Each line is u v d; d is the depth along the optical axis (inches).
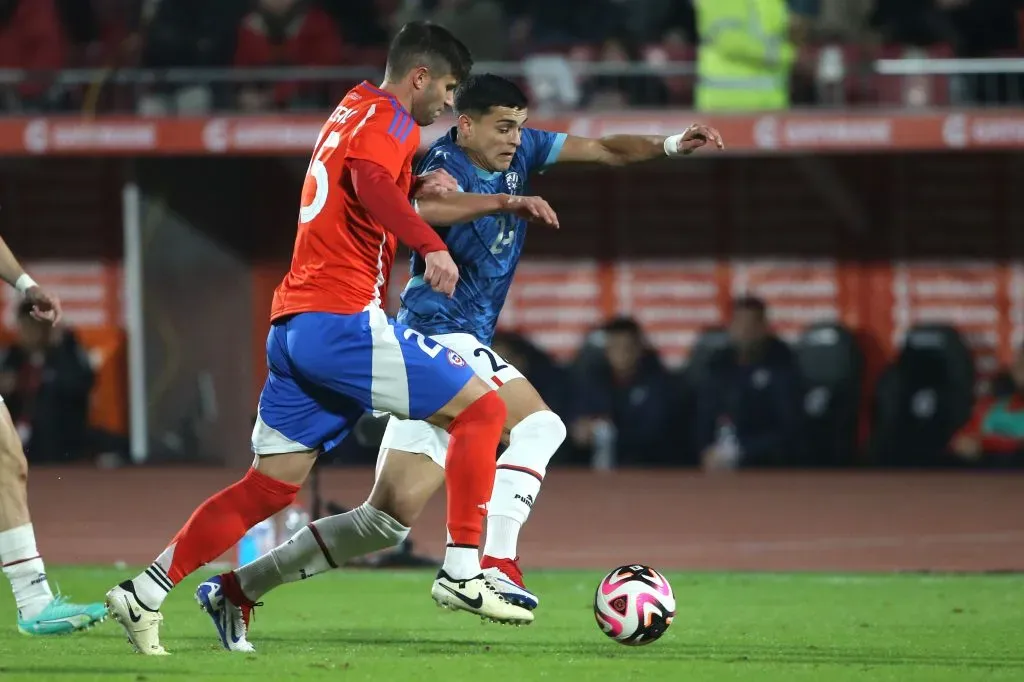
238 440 2367.1
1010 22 2247.8
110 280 2422.5
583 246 2413.9
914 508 1868.8
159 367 2357.3
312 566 879.7
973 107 2111.2
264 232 2390.5
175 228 2354.8
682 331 2404.0
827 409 2231.8
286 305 812.6
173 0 2283.5
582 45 2338.8
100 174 2416.3
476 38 2196.1
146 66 2266.2
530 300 2423.7
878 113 2095.2
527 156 969.5
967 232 2337.6
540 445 919.0
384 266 822.5
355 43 2353.6
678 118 2118.6
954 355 2197.3
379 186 776.9
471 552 827.4
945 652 879.7
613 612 855.7
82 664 797.9
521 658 841.5
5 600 1133.7
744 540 1636.3
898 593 1213.1
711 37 2123.5
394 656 850.8
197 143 2166.6
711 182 2388.0
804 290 2375.7
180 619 1051.3
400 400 810.8
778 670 797.9
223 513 833.5
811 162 2351.1
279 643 919.7
